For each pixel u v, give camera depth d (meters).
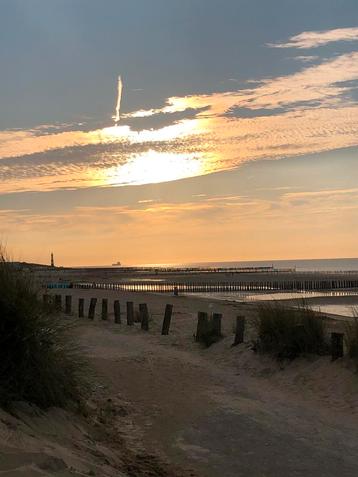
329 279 80.88
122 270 145.62
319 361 10.55
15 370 6.05
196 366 11.95
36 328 6.38
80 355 8.22
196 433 7.02
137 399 8.83
